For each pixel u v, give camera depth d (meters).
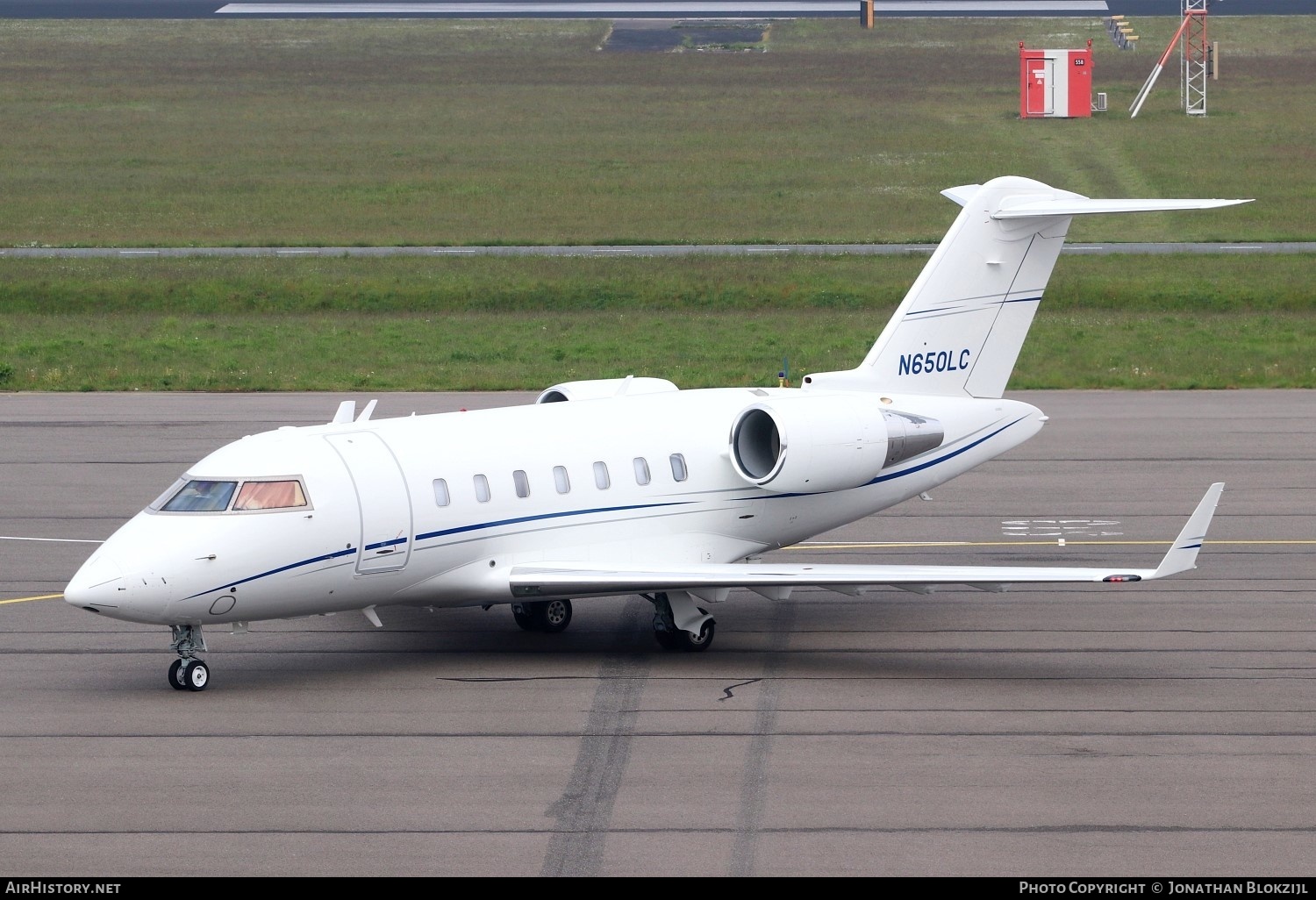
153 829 53.97
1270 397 150.88
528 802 56.50
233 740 63.12
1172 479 118.44
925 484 88.50
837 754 61.53
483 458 75.62
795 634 81.00
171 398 150.38
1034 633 80.62
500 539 75.19
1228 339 181.00
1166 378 160.12
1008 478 119.69
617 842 52.84
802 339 182.50
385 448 73.75
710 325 194.00
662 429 81.69
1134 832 53.69
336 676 72.56
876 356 88.25
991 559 96.75
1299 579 91.25
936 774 59.31
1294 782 58.44
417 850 52.19
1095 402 149.38
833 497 85.38
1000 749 62.12
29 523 104.62
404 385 156.75
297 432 74.31
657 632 77.19
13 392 154.00
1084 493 114.56
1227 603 86.25
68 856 51.62
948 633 80.88
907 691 70.19
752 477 82.25
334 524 70.44
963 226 89.12
